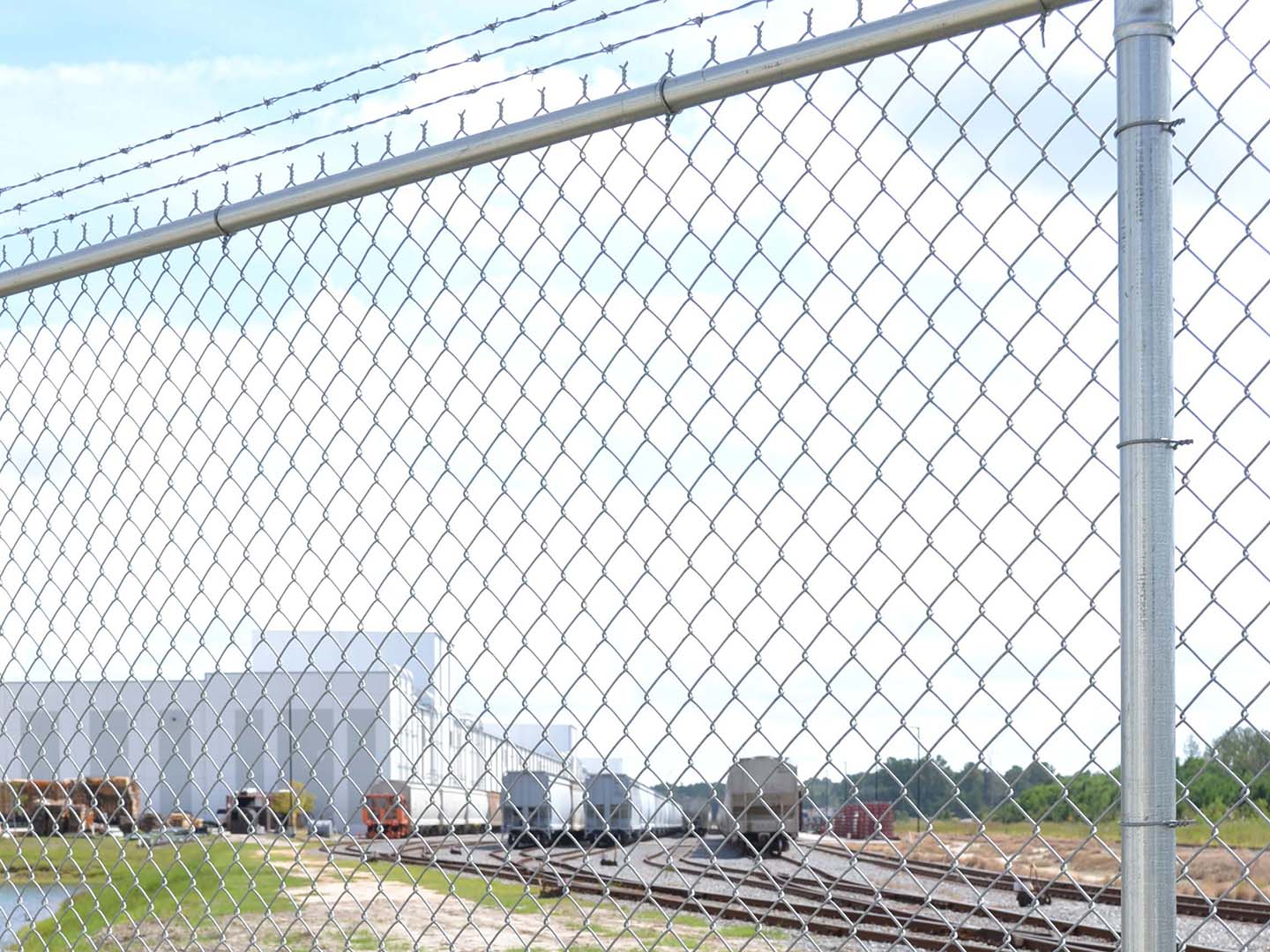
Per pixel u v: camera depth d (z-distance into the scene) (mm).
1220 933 5988
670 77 2139
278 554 2564
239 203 2643
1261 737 1657
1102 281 1798
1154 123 1729
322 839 2508
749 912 1979
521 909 8680
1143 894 1648
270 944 6270
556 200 2250
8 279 2984
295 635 2543
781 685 1981
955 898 6555
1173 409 1704
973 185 1890
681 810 2057
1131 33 1753
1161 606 1670
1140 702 1670
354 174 2471
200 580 2684
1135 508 1693
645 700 2092
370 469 2438
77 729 2908
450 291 2365
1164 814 1651
